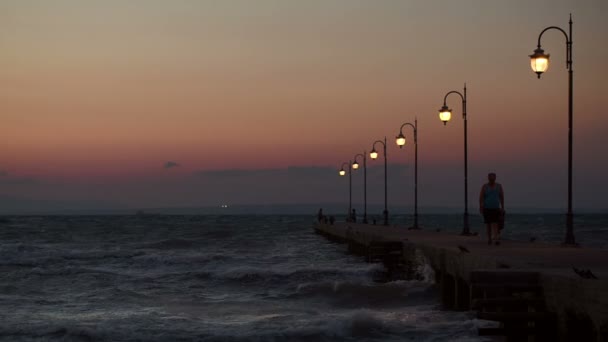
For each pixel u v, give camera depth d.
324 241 77.12
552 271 15.08
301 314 24.38
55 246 71.00
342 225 71.38
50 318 24.12
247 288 33.66
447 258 24.14
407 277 33.03
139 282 36.19
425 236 37.50
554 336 14.20
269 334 19.84
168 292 32.47
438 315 21.84
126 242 79.25
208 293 32.06
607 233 95.00
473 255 20.66
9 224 152.12
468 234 37.75
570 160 25.77
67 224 155.50
